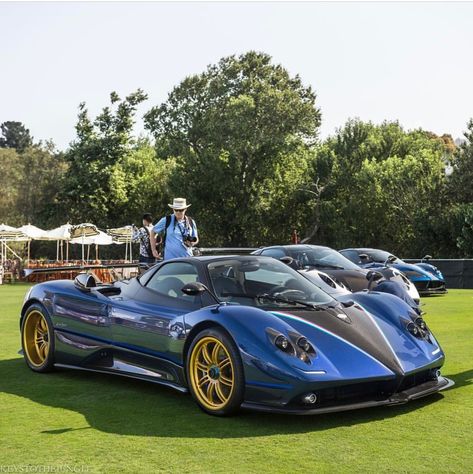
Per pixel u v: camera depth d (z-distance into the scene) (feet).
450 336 29.22
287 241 162.09
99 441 13.88
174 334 17.35
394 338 17.04
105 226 158.92
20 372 22.16
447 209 110.83
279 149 157.48
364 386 15.44
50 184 188.34
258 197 158.92
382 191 128.98
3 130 463.01
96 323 20.08
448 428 14.64
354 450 13.10
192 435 14.29
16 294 66.59
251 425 15.05
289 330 15.67
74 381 20.48
